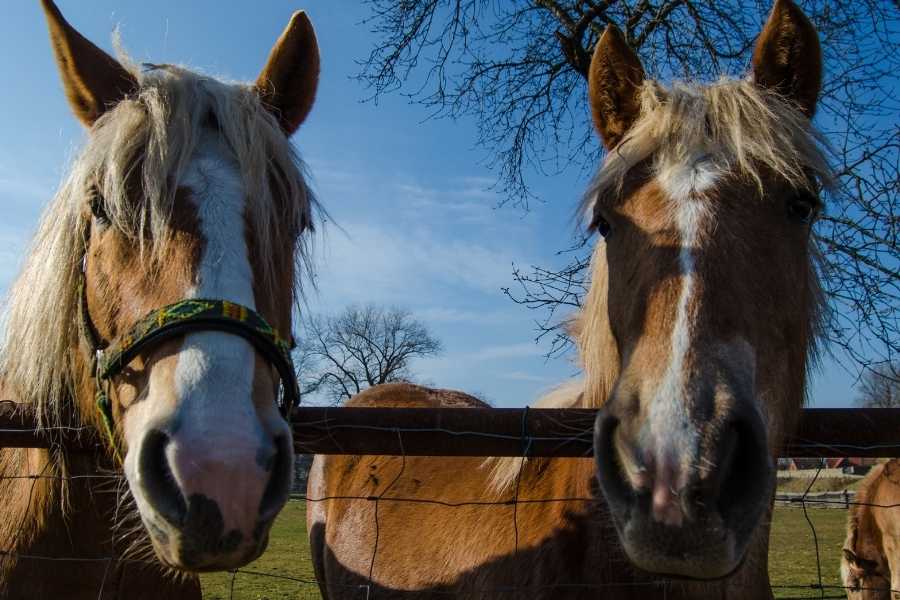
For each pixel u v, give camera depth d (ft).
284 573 32.01
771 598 7.59
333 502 12.84
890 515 17.72
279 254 7.04
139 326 6.03
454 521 9.29
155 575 8.41
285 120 8.53
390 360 99.14
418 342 99.91
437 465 10.83
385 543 10.34
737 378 5.42
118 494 7.67
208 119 7.13
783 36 7.70
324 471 13.99
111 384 6.73
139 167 6.72
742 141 6.57
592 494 7.48
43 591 7.64
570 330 9.64
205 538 5.08
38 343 7.63
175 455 5.19
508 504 8.11
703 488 4.95
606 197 7.25
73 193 7.52
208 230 6.30
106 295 6.73
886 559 18.35
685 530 4.97
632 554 5.28
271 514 5.50
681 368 5.39
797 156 6.82
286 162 7.47
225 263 6.17
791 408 6.89
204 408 5.35
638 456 5.26
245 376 5.66
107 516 8.00
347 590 11.09
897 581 17.49
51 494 7.74
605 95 8.17
